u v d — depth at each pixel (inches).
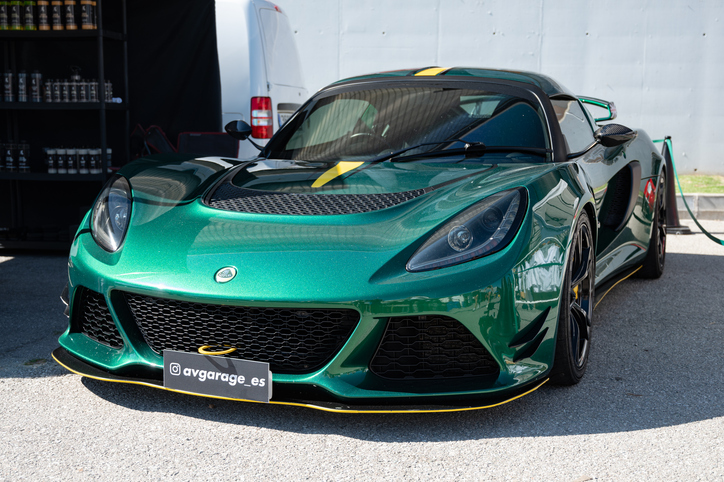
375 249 74.4
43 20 188.7
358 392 72.2
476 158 101.2
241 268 73.7
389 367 74.9
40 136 208.1
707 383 92.3
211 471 66.9
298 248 75.1
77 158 192.5
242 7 199.9
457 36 334.6
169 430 76.0
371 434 75.3
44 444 72.4
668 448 72.2
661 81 334.6
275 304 70.7
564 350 84.7
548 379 86.4
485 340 73.5
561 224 82.3
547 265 78.5
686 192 289.7
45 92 195.0
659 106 336.2
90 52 203.6
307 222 79.7
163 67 201.3
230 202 87.2
